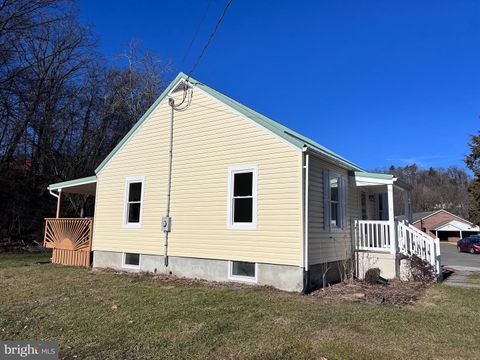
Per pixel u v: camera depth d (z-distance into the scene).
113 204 12.85
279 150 9.43
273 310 6.89
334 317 6.42
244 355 4.73
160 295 8.23
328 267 10.08
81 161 27.81
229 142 10.34
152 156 12.05
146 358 4.69
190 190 10.95
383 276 11.27
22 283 9.93
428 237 11.71
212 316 6.50
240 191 10.05
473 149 32.53
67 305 7.40
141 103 31.06
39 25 23.41
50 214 25.33
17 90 22.58
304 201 8.97
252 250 9.54
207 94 11.01
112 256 12.56
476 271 15.30
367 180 11.75
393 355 4.69
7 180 23.28
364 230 11.89
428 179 97.62
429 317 6.53
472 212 33.38
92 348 5.05
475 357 4.65
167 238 11.23
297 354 4.74
